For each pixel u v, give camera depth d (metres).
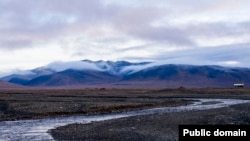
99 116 63.00
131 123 46.56
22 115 62.81
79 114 66.62
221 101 108.00
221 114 52.97
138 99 116.38
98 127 44.31
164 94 170.62
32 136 39.75
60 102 93.06
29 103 87.00
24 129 45.72
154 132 38.78
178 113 57.12
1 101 97.12
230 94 164.62
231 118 47.44
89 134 39.53
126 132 39.44
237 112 55.88
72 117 61.62
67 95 154.62
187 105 90.25
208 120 45.72
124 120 50.12
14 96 141.38
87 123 49.38
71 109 72.38
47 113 65.62
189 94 169.12
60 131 42.69
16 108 73.25
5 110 70.25
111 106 79.12
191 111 60.53
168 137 35.81
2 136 39.97
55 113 66.12
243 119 46.44
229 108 65.38
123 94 170.25
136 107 81.75
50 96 143.00
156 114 56.94
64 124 50.69
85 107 76.56
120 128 42.59
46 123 52.50
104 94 170.38
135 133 38.56
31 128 46.66
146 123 45.81
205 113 55.41
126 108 79.00
